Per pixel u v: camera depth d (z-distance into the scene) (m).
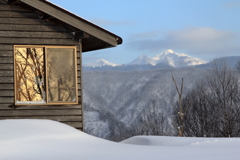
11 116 10.12
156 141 10.52
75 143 7.04
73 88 10.71
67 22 10.25
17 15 10.45
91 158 5.70
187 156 5.89
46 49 10.52
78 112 10.57
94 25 10.56
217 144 8.62
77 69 10.73
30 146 6.54
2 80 10.16
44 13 10.26
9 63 10.25
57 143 6.89
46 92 10.41
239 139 9.56
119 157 5.80
